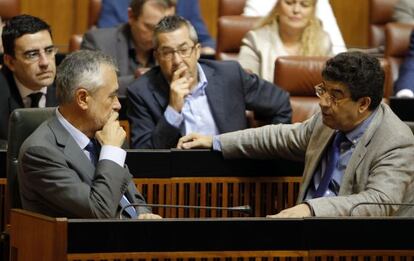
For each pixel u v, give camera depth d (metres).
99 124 6.83
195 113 9.20
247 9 13.18
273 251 5.98
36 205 6.69
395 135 6.93
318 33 11.34
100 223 5.78
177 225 5.88
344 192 7.01
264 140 7.70
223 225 5.92
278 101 9.49
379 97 7.00
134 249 5.83
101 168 6.66
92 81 6.74
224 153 7.83
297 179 7.91
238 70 9.41
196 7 13.63
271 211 7.93
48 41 9.08
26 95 9.09
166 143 8.95
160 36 9.12
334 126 7.07
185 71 9.10
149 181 7.80
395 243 6.06
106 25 13.31
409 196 7.03
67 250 5.75
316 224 6.01
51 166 6.58
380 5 14.19
